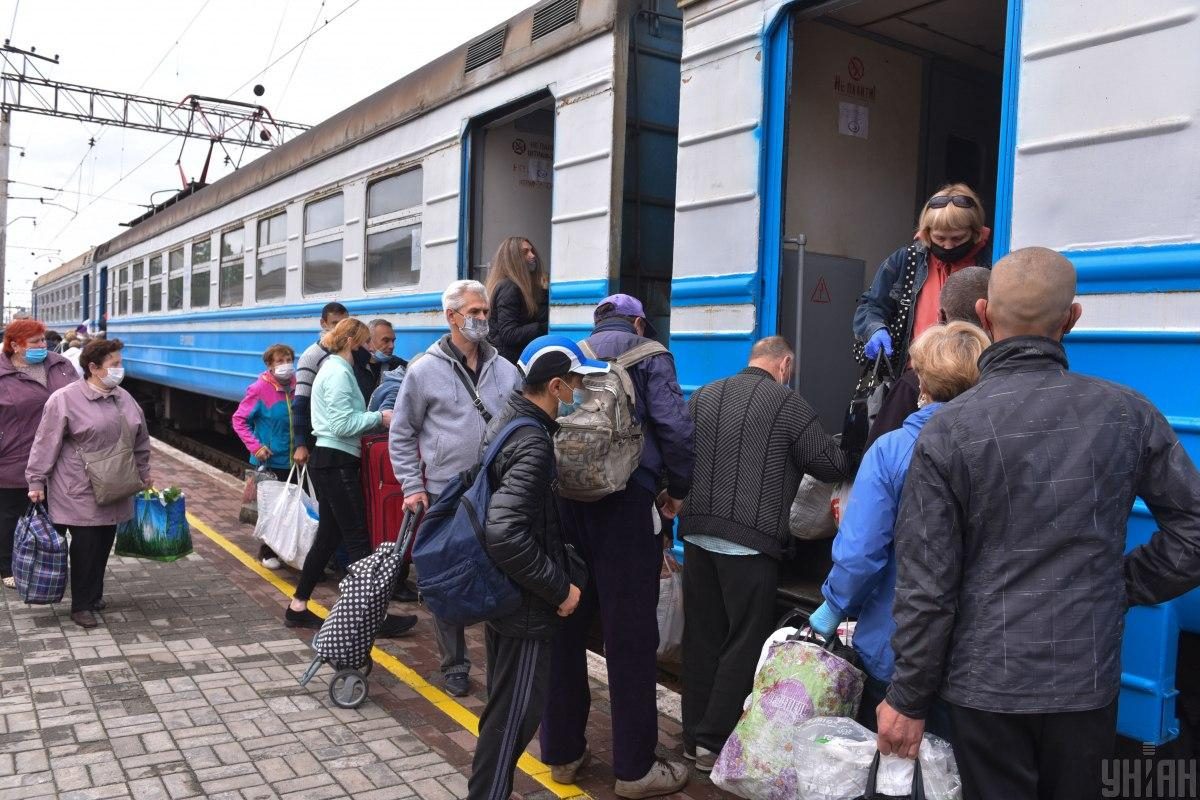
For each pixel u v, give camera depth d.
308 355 5.26
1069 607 1.93
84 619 4.67
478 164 5.75
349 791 3.05
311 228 8.11
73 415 4.58
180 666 4.15
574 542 3.12
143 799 2.96
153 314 13.88
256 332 9.38
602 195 4.57
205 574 5.75
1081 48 2.72
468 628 4.91
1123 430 1.96
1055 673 1.93
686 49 4.19
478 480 2.64
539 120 6.03
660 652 3.78
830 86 4.32
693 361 4.13
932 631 2.00
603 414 2.78
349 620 3.65
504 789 2.65
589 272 4.65
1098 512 1.94
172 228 12.78
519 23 5.32
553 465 2.66
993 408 2.00
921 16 4.20
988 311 2.16
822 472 3.24
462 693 3.89
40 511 4.66
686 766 3.29
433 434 3.86
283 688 3.92
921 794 2.15
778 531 3.17
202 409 14.49
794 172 4.18
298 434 5.23
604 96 4.58
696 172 4.12
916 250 3.32
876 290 3.44
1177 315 2.50
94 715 3.60
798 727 2.43
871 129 4.50
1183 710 2.85
